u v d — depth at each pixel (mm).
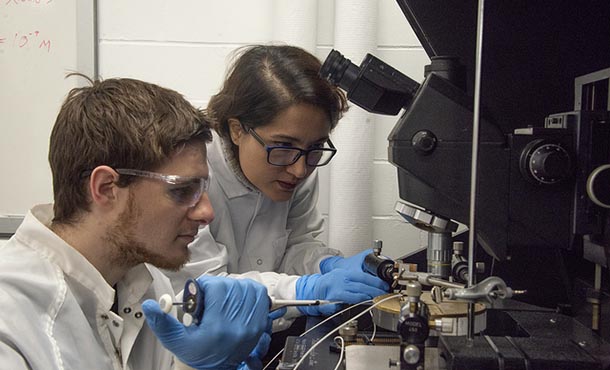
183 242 987
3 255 901
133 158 910
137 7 1799
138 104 929
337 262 1490
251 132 1310
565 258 1070
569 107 1138
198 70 1825
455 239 1189
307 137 1280
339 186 1749
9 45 1787
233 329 939
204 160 974
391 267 1218
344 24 1711
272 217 1636
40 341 826
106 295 962
